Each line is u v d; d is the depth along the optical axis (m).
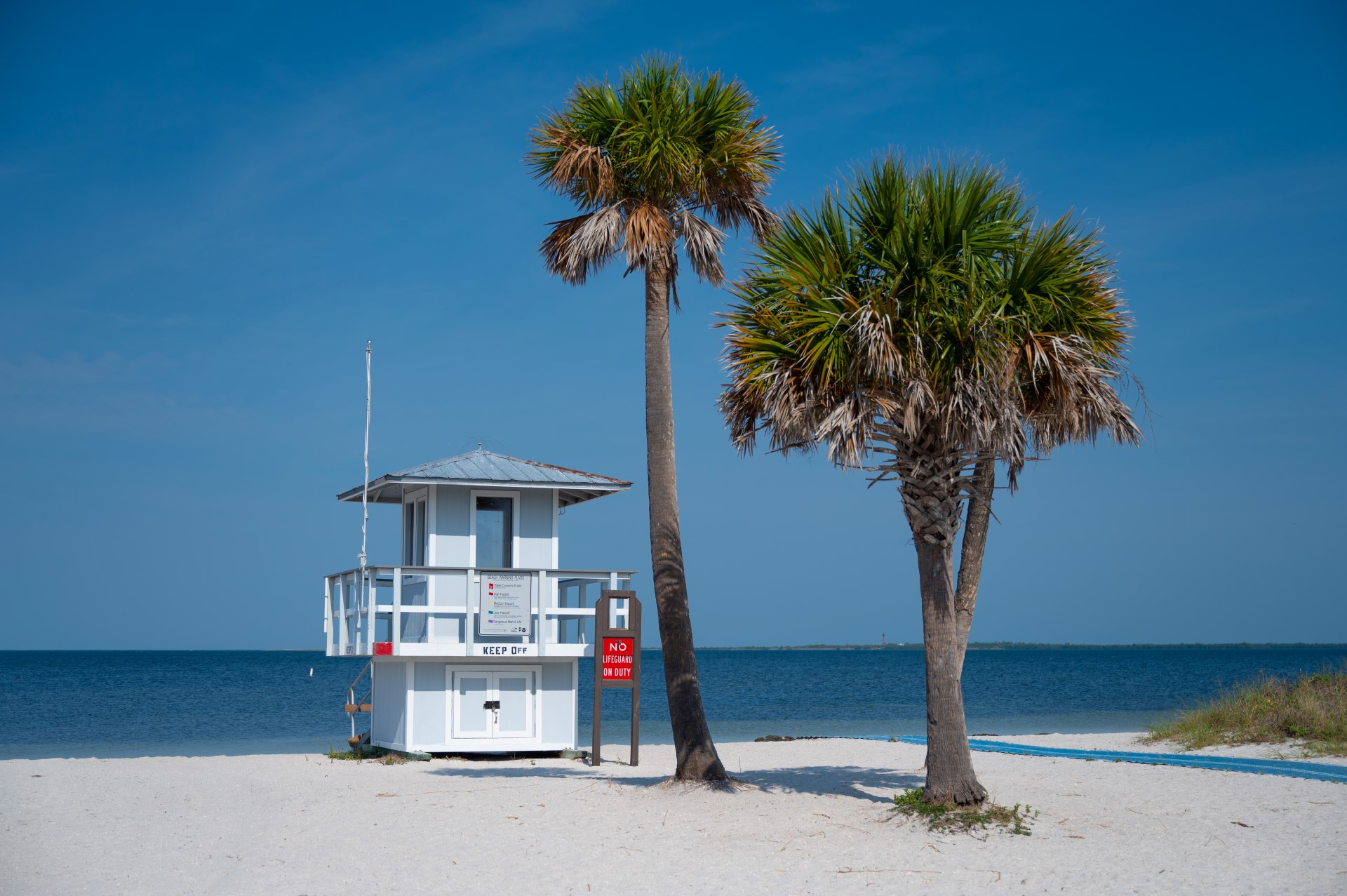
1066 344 10.49
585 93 13.77
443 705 17.95
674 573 13.34
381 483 18.12
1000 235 10.65
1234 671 87.69
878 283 10.82
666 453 13.54
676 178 13.55
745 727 33.81
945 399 10.48
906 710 44.56
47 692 60.38
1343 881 8.53
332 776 15.50
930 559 10.99
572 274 14.10
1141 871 8.88
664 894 8.36
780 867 9.17
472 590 17.38
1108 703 45.62
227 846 10.25
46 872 9.14
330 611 19.55
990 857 9.34
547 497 18.69
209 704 48.97
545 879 8.88
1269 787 13.36
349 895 8.34
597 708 16.59
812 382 10.70
